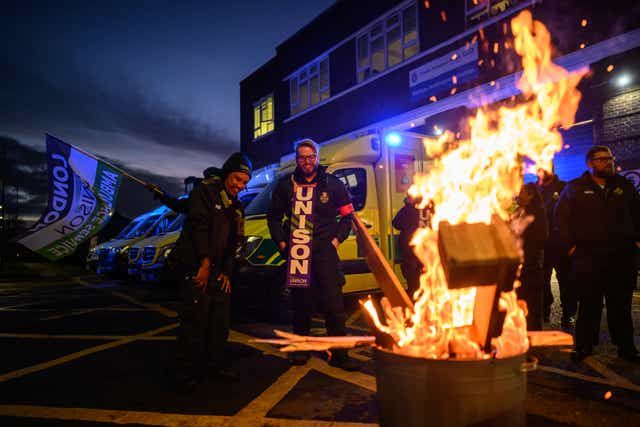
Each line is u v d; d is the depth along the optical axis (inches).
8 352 165.3
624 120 315.3
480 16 411.2
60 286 432.1
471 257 59.7
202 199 122.7
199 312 121.4
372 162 253.1
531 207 147.3
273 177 293.0
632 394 110.7
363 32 555.8
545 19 359.6
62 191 141.6
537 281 145.0
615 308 138.8
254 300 212.1
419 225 210.7
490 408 63.0
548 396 110.0
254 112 808.3
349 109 572.7
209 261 121.2
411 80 479.8
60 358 155.9
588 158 142.5
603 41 322.3
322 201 142.9
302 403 109.7
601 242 135.8
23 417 102.7
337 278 142.9
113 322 226.5
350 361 137.9
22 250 807.1
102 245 515.8
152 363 148.2
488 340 67.7
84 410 106.7
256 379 129.2
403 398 65.5
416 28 478.6
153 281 346.3
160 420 100.6
